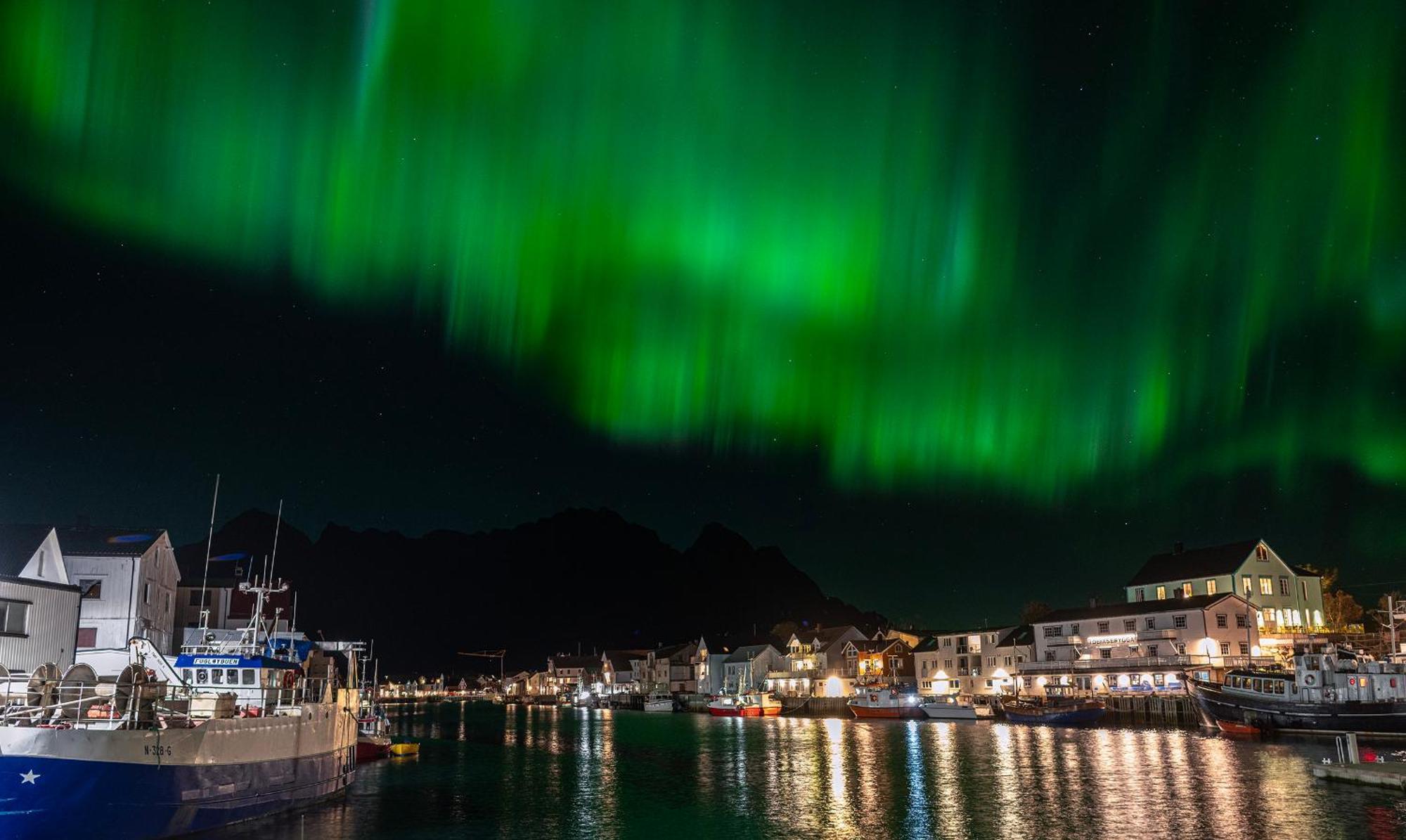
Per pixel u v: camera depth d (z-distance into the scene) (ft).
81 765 92.63
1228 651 319.27
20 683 112.68
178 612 262.26
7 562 175.11
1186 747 223.10
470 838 123.13
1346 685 227.61
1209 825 122.72
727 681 593.42
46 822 90.58
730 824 133.59
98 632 200.23
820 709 472.03
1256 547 348.59
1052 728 309.42
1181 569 368.07
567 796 163.32
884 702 400.67
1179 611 328.49
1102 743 242.37
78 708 99.40
